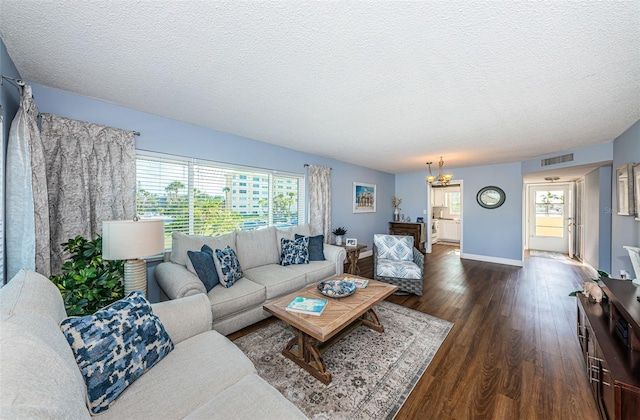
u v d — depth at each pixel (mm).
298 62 1599
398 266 3355
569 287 3654
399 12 1159
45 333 856
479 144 3590
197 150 2949
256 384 1100
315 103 2238
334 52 1485
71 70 1736
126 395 1015
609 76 1708
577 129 2871
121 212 2359
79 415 717
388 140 3430
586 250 4898
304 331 1660
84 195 2154
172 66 1669
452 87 1901
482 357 1946
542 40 1342
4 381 584
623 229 3033
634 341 1318
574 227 5871
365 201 5777
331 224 4895
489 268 4758
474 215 5520
